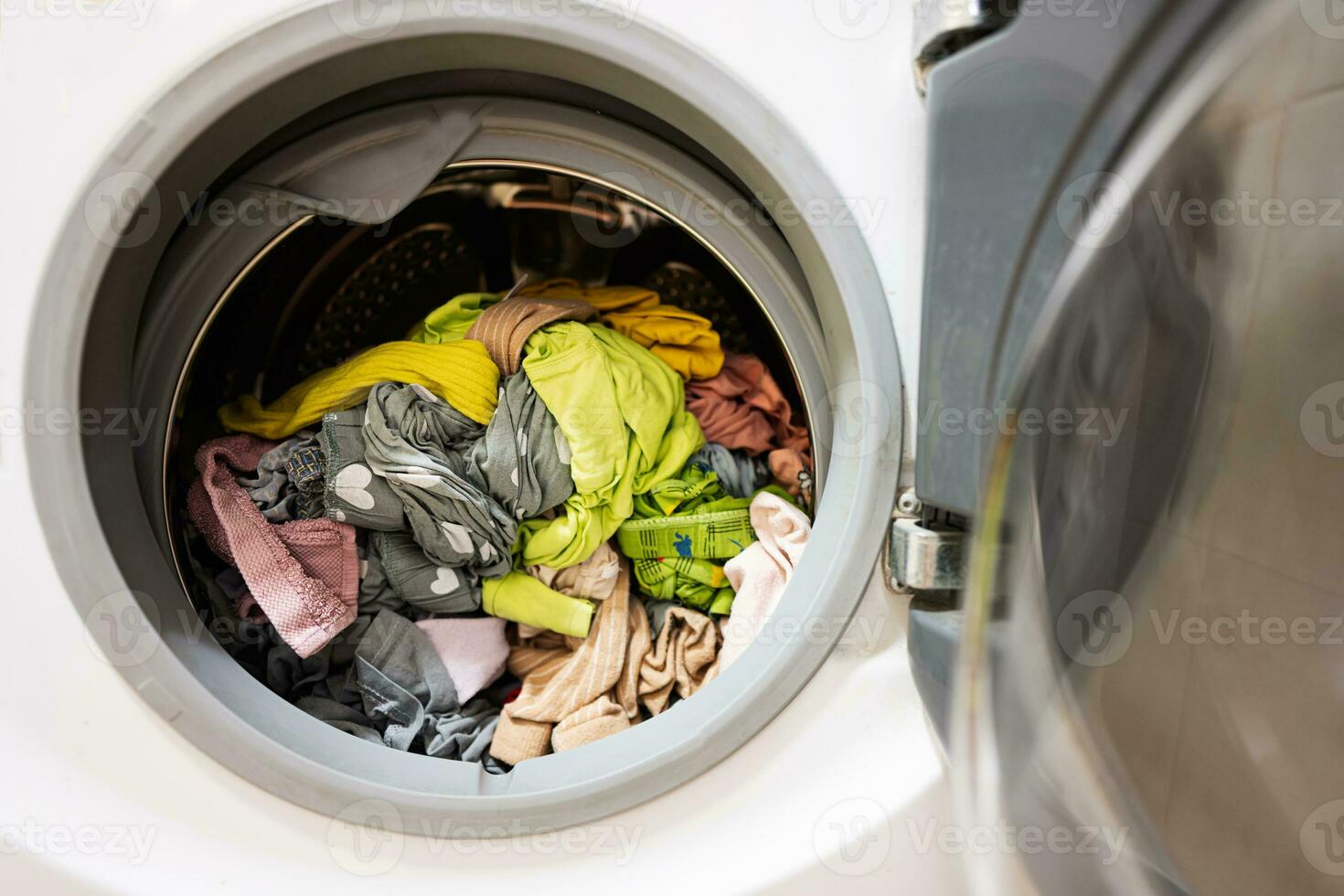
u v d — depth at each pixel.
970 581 0.56
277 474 0.78
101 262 0.58
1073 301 0.52
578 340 0.81
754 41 0.59
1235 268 0.53
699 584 0.85
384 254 0.93
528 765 0.69
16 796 0.62
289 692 0.78
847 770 0.66
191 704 0.62
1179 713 0.62
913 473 0.63
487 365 0.81
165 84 0.56
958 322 0.55
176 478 0.78
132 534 0.64
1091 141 0.49
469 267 0.98
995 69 0.51
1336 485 0.54
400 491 0.76
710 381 0.93
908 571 0.62
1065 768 0.61
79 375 0.58
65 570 0.60
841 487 0.66
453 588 0.81
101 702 0.62
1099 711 0.61
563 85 0.69
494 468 0.77
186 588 0.73
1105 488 0.58
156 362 0.68
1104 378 0.55
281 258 0.85
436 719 0.79
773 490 0.87
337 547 0.78
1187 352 0.56
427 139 0.70
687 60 0.59
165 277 0.68
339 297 0.94
